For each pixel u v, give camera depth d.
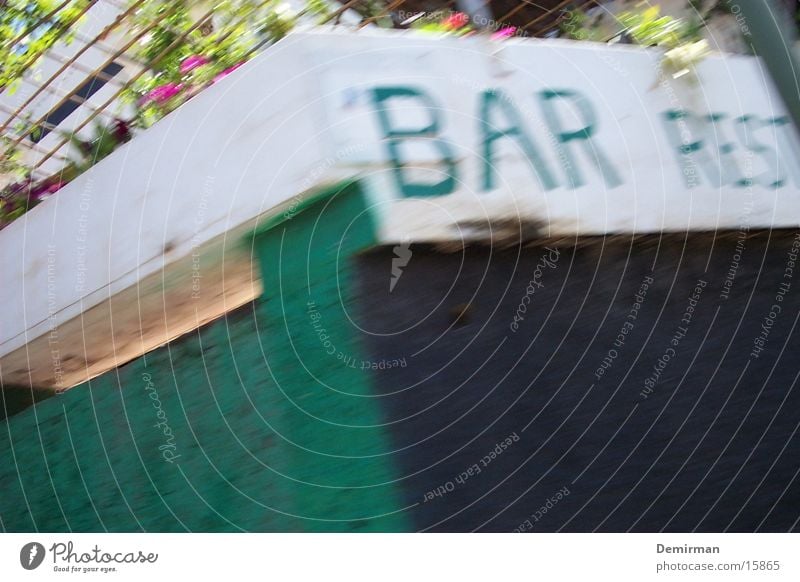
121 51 1.65
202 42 1.64
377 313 1.46
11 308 1.74
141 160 1.62
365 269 1.47
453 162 1.53
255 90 1.53
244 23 1.58
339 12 1.58
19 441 1.73
